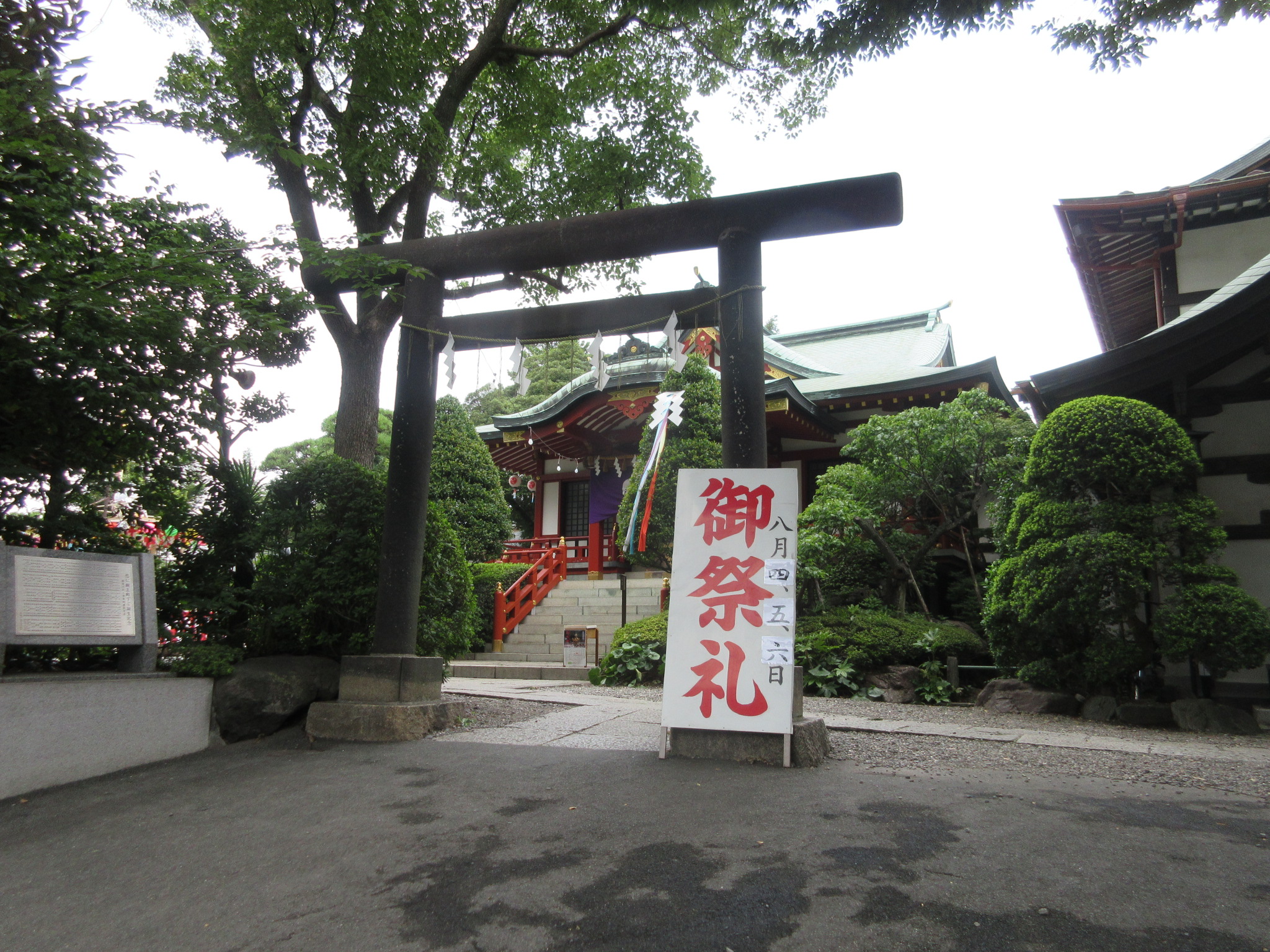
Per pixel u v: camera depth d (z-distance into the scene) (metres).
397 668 6.37
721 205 6.26
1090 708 8.34
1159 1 5.85
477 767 5.21
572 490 23.08
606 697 9.33
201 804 4.50
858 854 3.52
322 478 6.93
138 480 6.27
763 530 5.65
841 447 18.67
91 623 5.30
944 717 8.16
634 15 9.16
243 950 2.78
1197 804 4.42
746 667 5.44
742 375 5.97
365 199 9.15
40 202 4.64
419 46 8.50
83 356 5.12
